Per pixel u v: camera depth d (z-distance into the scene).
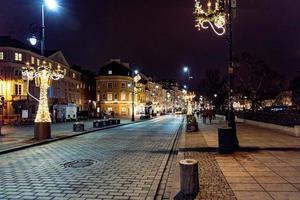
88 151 15.12
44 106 20.20
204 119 39.62
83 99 84.88
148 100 112.50
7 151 14.97
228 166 10.04
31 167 11.16
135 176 9.60
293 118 20.80
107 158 12.97
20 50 51.81
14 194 7.74
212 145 15.74
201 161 11.06
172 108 143.12
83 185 8.55
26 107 49.19
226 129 12.78
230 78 13.98
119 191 7.95
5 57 50.72
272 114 25.70
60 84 66.69
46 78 20.41
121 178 9.34
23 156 13.80
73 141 19.83
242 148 13.98
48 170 10.59
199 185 7.77
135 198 7.35
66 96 70.81
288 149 13.59
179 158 11.88
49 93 60.97
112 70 89.94
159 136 23.28
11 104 49.91
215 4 13.94
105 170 10.52
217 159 11.38
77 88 79.12
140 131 28.56
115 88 88.75
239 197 6.71
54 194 7.72
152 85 121.88
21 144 17.30
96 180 9.11
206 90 72.62
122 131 28.61
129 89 90.38
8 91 50.34
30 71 20.22
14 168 11.00
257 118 31.12
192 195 6.96
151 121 52.41
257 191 7.14
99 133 26.34
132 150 15.44
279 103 57.56
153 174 9.88
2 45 50.91
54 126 36.72
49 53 62.50
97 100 89.75
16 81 51.28
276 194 6.88
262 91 45.59
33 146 17.36
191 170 7.04
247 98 47.09
